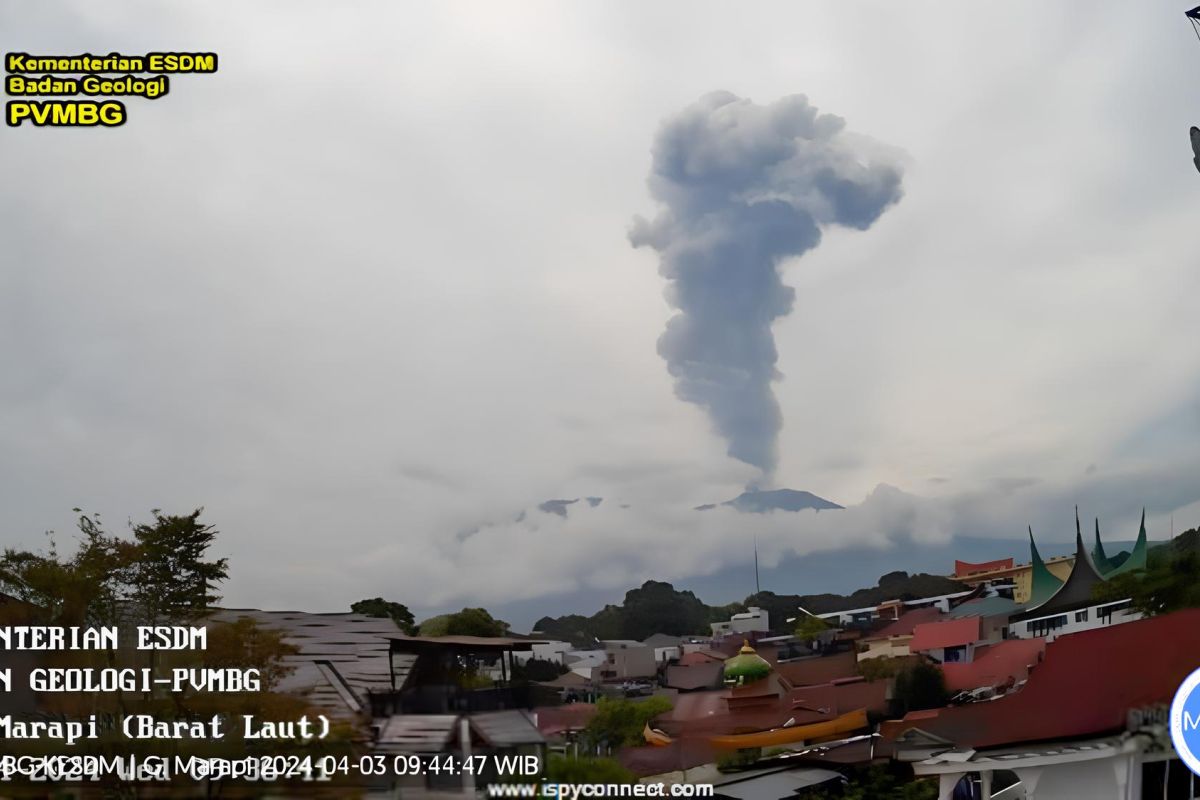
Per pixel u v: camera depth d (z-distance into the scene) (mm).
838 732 35531
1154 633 30031
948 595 59062
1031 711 30266
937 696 38906
